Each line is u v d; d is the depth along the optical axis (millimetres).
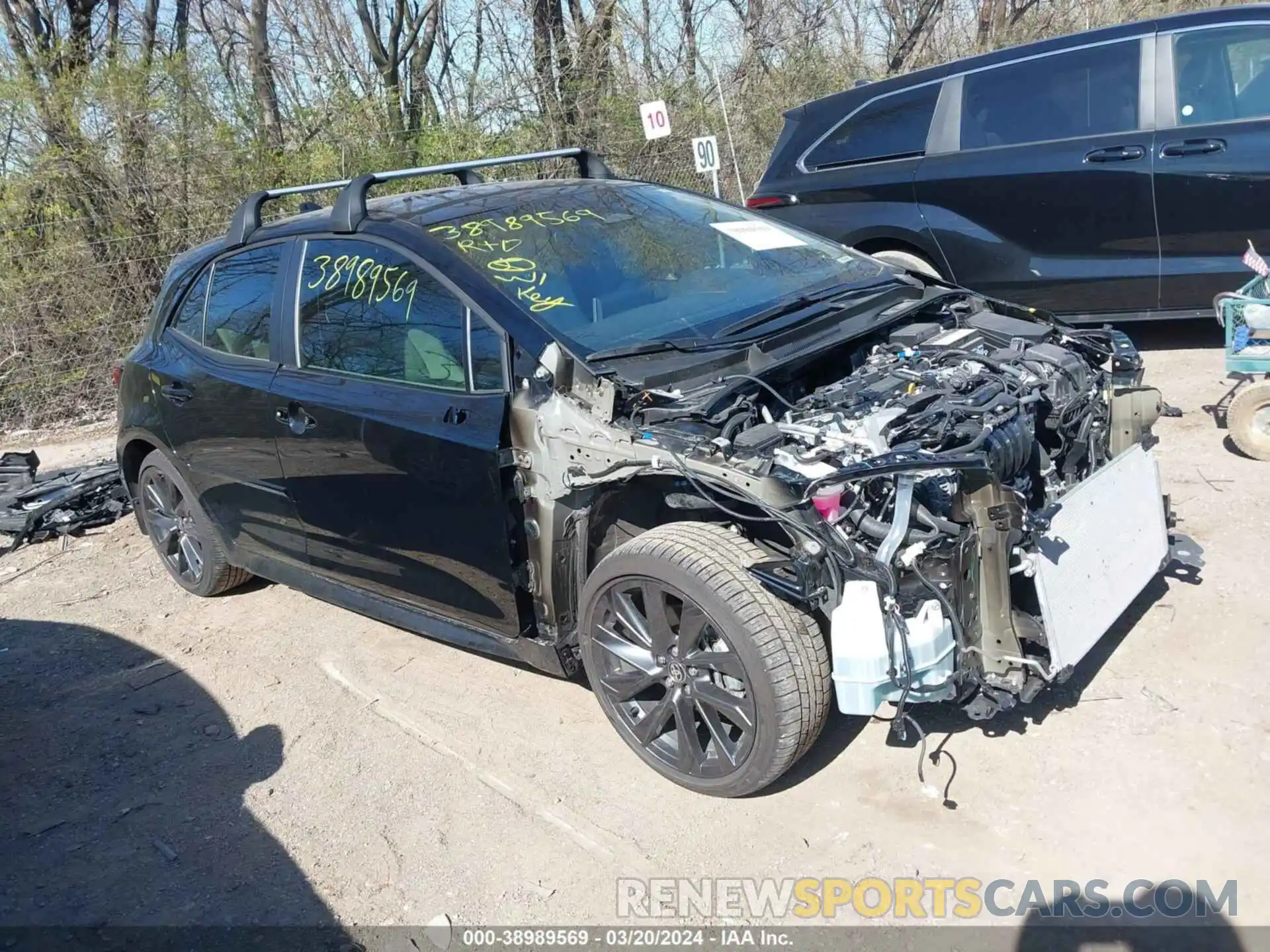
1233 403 4992
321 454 4051
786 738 3023
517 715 3945
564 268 3838
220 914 3158
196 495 5012
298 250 4320
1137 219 6273
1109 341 3975
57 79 9125
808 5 15086
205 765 3936
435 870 3227
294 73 12211
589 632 3461
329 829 3484
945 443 3107
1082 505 3352
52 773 3990
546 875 3133
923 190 6961
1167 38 6211
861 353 3889
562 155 5082
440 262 3770
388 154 11273
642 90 13039
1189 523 4508
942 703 3594
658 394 3215
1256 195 5914
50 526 6449
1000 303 4262
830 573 2895
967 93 6859
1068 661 3053
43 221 8938
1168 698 3441
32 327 8969
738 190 13453
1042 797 3121
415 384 3766
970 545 2967
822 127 7539
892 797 3219
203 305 4832
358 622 4879
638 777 3496
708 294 3957
